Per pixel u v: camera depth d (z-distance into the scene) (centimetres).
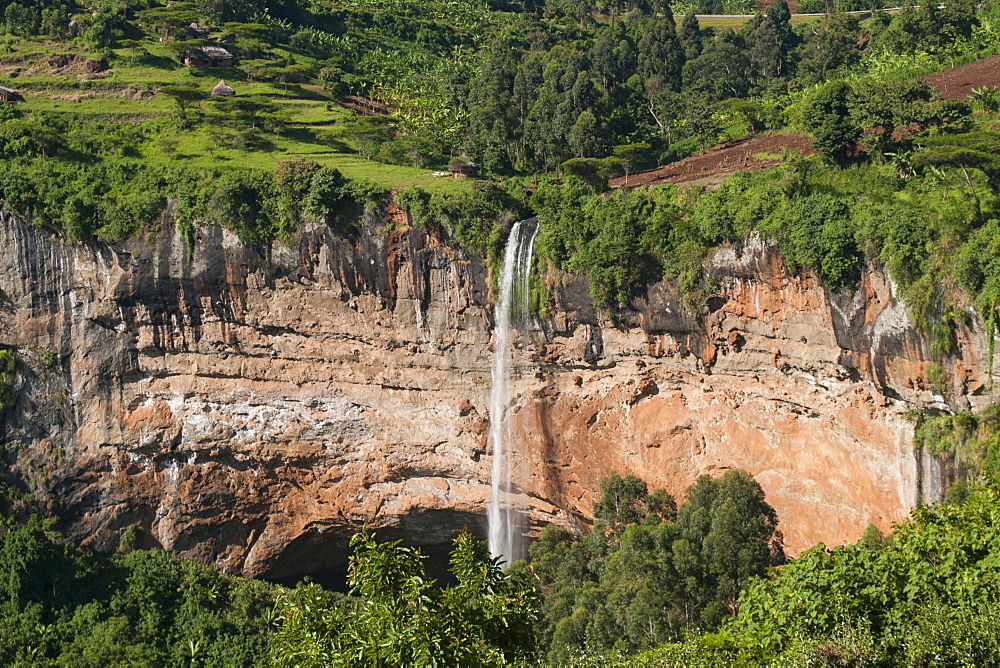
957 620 2723
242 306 6288
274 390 6406
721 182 6147
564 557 5438
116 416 6431
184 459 6531
